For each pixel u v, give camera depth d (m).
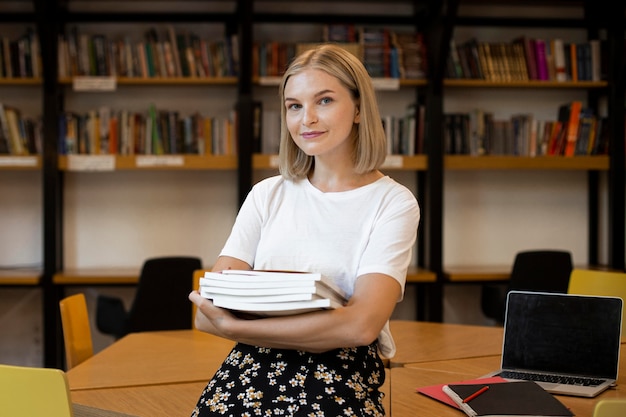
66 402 1.45
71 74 4.60
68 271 4.75
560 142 4.84
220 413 1.31
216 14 4.89
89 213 4.99
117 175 5.00
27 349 4.96
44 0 4.31
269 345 1.31
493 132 4.81
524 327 2.16
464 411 1.74
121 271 4.73
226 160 4.59
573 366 2.09
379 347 1.46
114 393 2.00
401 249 1.37
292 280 1.25
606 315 2.08
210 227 5.06
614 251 4.86
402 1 5.00
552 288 4.30
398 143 4.79
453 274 4.59
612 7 4.79
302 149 1.41
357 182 1.46
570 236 5.25
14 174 4.94
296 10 5.02
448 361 2.35
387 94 5.10
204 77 4.66
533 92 5.16
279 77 4.66
